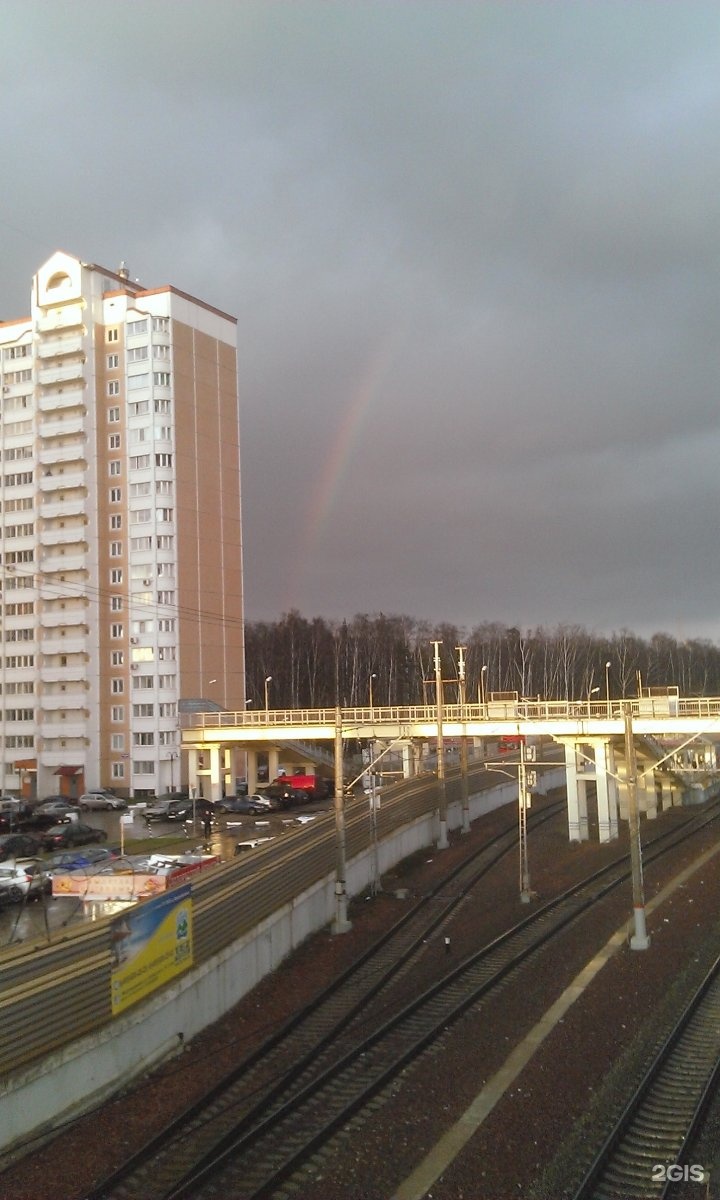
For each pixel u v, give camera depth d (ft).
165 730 273.33
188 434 289.74
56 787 281.74
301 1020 80.59
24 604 290.56
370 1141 55.88
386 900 131.54
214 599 292.61
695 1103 59.93
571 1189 49.06
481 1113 58.70
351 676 396.78
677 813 222.07
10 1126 54.65
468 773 213.66
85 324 286.66
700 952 98.48
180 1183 51.37
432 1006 82.89
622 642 460.96
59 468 288.92
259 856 96.48
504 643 437.17
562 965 94.73
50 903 119.03
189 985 75.77
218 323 304.91
